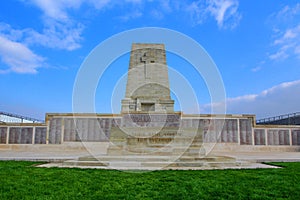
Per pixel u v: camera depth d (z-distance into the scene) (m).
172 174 7.92
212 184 6.54
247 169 9.07
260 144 21.98
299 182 6.76
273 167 9.98
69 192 5.70
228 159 11.03
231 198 5.36
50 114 21.83
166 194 5.63
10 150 21.14
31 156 14.28
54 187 6.12
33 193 5.58
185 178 7.27
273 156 15.75
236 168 9.52
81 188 6.06
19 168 8.90
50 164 10.66
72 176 7.42
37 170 8.46
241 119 22.08
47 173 7.88
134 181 6.88
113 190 5.93
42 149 21.33
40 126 21.72
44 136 21.61
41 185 6.29
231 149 21.52
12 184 6.34
